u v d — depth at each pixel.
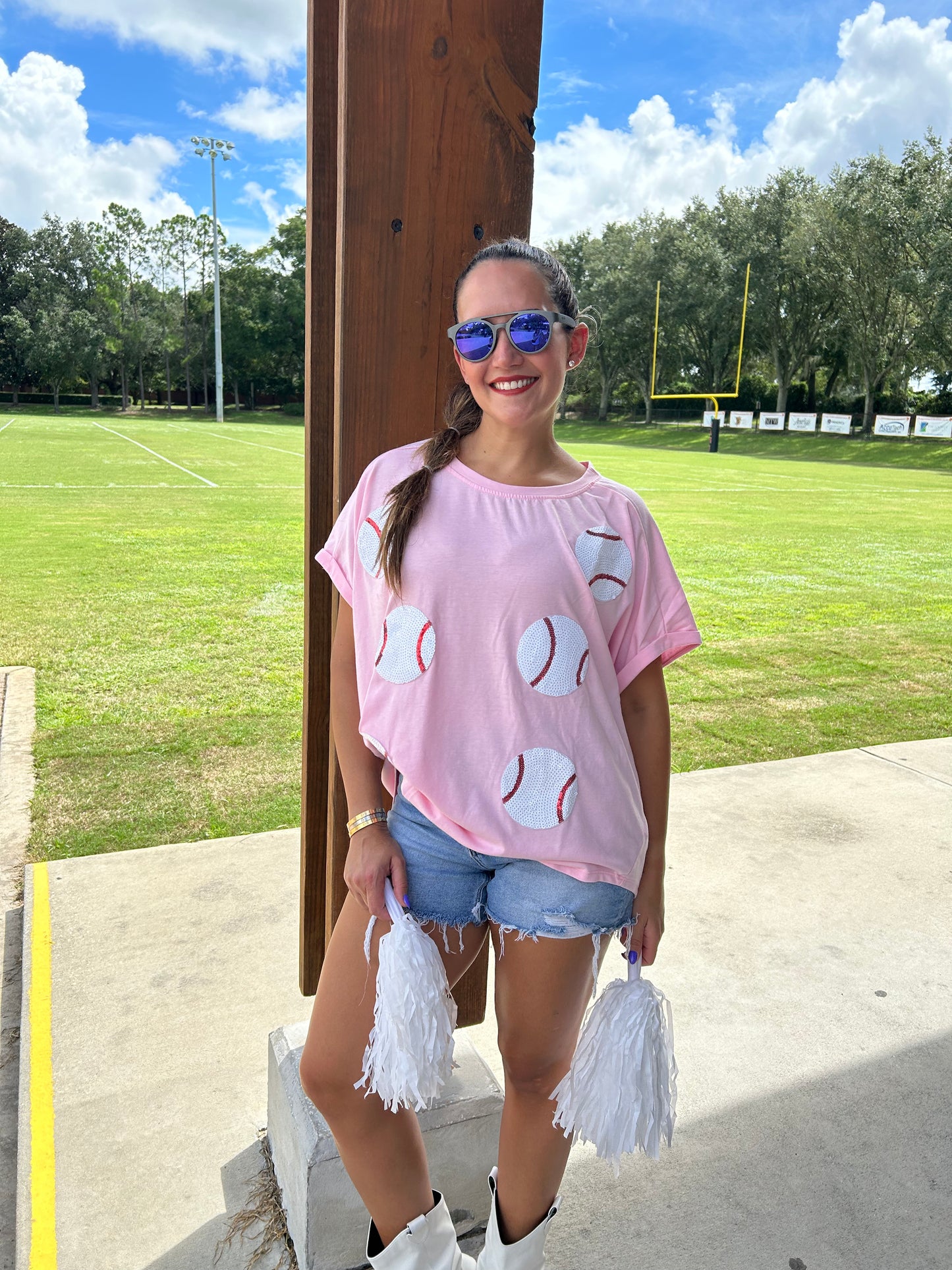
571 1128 1.23
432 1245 1.32
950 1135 1.92
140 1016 2.21
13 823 3.41
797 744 4.57
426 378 1.56
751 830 3.38
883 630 7.16
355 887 1.23
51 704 4.84
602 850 1.21
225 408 69.12
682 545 11.52
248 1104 1.94
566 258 53.34
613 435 48.53
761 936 2.66
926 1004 2.36
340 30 1.40
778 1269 1.60
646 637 1.28
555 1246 1.63
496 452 1.27
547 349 1.20
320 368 1.56
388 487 1.28
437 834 1.24
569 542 1.20
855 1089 2.04
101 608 7.08
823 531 13.20
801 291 42.72
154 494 15.49
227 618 6.88
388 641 1.20
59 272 67.81
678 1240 1.65
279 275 66.38
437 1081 1.17
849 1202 1.74
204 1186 1.73
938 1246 1.66
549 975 1.22
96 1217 1.66
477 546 1.17
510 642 1.17
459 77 1.46
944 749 4.35
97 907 2.71
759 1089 2.04
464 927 1.28
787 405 47.19
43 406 67.12
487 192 1.53
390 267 1.49
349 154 1.43
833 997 2.38
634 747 1.34
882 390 47.72
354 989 1.23
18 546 9.81
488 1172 1.63
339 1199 1.50
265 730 4.52
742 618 7.50
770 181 43.03
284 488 16.98
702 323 45.75
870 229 36.28
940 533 13.34
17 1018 2.30
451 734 1.20
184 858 3.02
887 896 2.91
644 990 1.25
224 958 2.46
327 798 1.73
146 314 67.94
